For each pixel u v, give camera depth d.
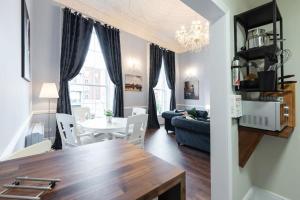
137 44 6.05
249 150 1.73
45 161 0.91
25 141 2.47
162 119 7.09
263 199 1.98
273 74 1.44
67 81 4.21
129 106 5.91
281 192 1.87
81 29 4.44
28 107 3.22
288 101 1.71
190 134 3.81
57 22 4.22
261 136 1.84
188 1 1.31
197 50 5.80
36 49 3.95
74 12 4.31
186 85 7.38
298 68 1.72
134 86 6.02
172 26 5.52
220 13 1.47
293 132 1.77
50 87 3.57
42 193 0.63
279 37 1.70
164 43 6.79
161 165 0.88
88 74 4.96
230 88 1.53
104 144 1.20
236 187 1.65
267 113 1.49
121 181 0.72
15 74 1.87
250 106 1.60
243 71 1.73
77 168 0.83
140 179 0.74
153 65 6.38
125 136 2.37
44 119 4.08
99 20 4.88
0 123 1.29
